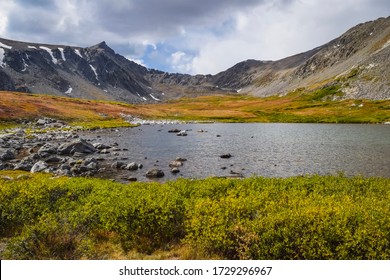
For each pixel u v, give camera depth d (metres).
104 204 13.67
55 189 16.30
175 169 36.44
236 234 10.90
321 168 38.59
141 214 12.62
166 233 12.59
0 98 110.44
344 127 101.19
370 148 53.69
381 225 10.31
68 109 120.94
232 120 143.75
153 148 54.31
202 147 55.78
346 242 9.84
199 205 12.69
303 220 10.55
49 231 11.42
